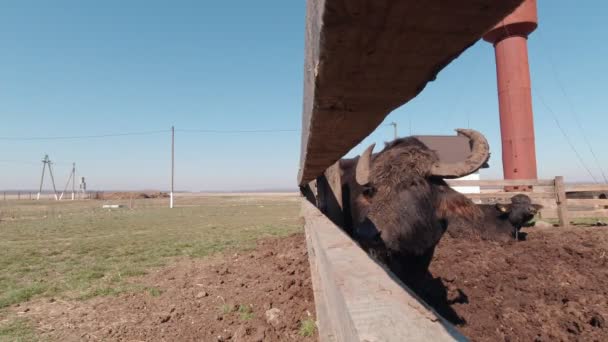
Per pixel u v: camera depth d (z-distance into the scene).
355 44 0.83
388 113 1.40
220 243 11.48
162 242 12.26
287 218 21.80
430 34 0.78
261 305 5.18
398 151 3.95
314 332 4.09
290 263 7.44
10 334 4.65
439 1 0.64
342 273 1.42
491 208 4.52
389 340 0.87
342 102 1.25
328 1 0.66
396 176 3.73
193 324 4.75
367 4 0.66
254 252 9.47
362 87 1.11
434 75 1.04
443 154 17.55
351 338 1.00
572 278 5.48
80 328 4.80
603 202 10.24
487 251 6.99
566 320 4.29
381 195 3.68
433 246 4.07
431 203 3.75
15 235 15.27
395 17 0.71
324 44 0.83
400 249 3.53
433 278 5.57
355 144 2.12
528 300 4.86
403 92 1.16
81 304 5.80
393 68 0.97
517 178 13.28
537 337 3.93
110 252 10.61
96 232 15.98
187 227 17.41
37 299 6.14
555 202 10.42
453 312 4.51
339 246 1.98
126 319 5.06
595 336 3.93
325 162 3.01
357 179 3.98
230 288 6.21
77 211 32.97
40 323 5.02
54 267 8.73
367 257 1.68
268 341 4.02
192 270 7.82
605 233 7.66
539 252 6.71
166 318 4.93
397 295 1.17
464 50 0.88
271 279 6.45
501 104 13.84
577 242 7.11
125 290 6.43
